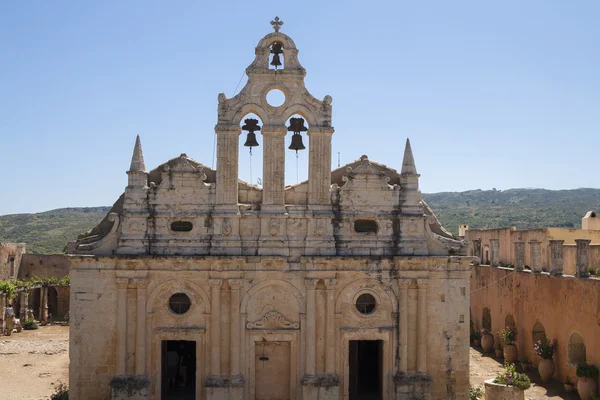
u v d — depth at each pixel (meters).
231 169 33.38
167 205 33.22
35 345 57.53
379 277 33.41
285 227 33.38
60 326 70.50
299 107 33.78
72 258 32.28
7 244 75.12
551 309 41.31
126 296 32.56
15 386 41.94
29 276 80.06
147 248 32.88
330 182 33.88
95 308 32.50
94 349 32.47
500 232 56.50
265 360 33.31
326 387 32.78
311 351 32.84
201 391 32.81
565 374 39.34
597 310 35.69
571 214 158.12
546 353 40.69
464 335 33.59
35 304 77.25
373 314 33.41
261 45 34.00
